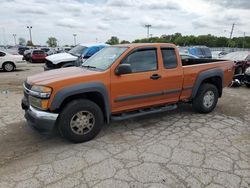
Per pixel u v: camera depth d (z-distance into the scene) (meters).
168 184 3.13
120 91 4.59
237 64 12.06
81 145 4.27
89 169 3.48
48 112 4.04
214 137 4.61
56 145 4.28
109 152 4.00
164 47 5.13
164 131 4.91
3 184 3.14
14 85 10.28
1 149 4.12
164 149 4.09
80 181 3.20
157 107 5.32
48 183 3.16
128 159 3.76
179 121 5.51
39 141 4.44
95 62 5.07
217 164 3.61
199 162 3.67
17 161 3.72
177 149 4.09
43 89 3.96
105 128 5.07
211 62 6.36
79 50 12.20
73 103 4.17
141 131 4.91
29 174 3.37
